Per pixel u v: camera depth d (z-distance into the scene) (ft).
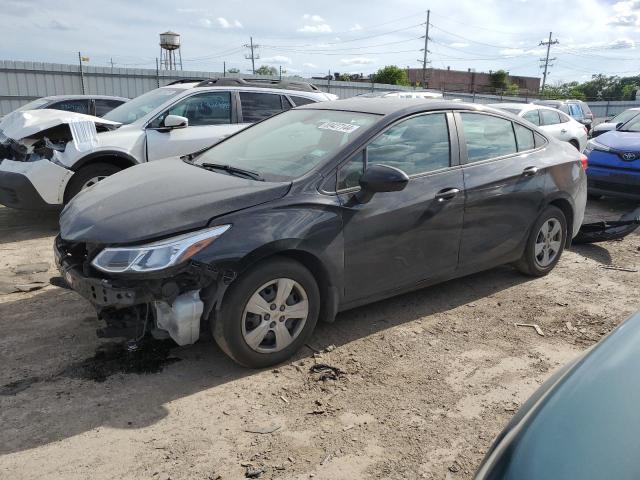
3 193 20.83
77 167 21.03
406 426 9.85
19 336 12.53
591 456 4.89
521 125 16.22
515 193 15.24
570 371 6.29
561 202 17.06
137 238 10.09
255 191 11.22
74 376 11.02
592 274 18.01
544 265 17.11
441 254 13.85
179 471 8.56
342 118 13.74
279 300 11.23
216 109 24.63
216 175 12.42
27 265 17.28
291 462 8.84
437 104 14.23
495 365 12.04
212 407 10.19
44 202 20.66
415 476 8.64
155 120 23.08
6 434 9.25
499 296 15.87
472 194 14.14
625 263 19.30
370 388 10.98
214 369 11.47
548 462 4.92
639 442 4.97
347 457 9.00
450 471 8.78
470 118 14.80
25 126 21.21
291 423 9.82
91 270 10.39
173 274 10.00
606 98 283.59
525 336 13.46
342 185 12.02
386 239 12.58
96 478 8.36
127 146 21.90
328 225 11.56
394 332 13.38
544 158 16.31
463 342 13.03
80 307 14.11
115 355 11.85
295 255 11.45
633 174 26.53
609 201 31.14
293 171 12.19
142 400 10.32
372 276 12.64
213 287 10.46
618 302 15.71
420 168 13.43
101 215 10.86
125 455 8.87
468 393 10.93
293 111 15.64
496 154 15.25
